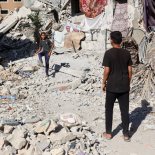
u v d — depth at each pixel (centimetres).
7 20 2748
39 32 2336
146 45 1445
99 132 779
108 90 710
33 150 655
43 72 1481
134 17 1889
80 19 2314
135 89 1071
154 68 1132
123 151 683
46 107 1007
